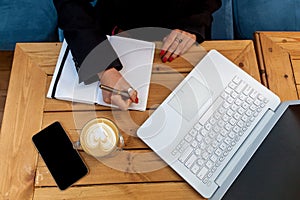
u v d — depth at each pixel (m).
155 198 0.82
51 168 0.84
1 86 1.68
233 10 1.46
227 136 0.88
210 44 1.00
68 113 0.90
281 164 0.76
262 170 0.78
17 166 0.84
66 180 0.83
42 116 0.90
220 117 0.90
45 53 0.97
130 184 0.83
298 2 1.43
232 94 0.93
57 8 1.07
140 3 1.20
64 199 0.81
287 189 0.70
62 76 0.94
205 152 0.86
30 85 0.93
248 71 0.97
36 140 0.87
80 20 1.01
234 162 0.85
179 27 1.06
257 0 1.43
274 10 1.42
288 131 0.82
